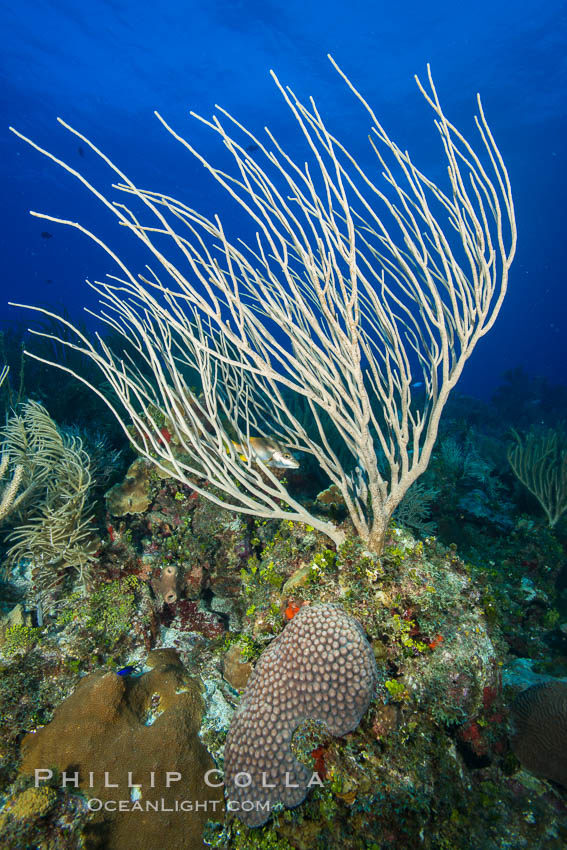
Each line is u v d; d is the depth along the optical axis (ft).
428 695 8.25
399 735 7.78
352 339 7.34
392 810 7.30
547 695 9.45
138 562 12.48
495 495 21.81
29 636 10.50
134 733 9.16
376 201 128.36
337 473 11.39
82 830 7.92
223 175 7.12
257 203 7.26
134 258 218.18
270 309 8.11
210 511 13.33
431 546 10.96
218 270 8.36
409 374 8.29
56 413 21.21
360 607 8.98
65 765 8.74
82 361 26.25
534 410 57.93
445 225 136.67
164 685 10.19
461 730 8.65
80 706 9.23
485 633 9.36
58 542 11.78
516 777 8.97
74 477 12.77
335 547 10.80
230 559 13.20
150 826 8.38
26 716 9.48
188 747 9.21
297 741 7.63
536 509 20.75
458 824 7.68
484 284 7.46
